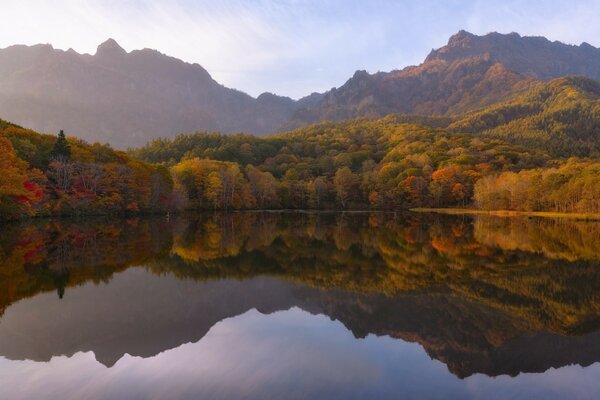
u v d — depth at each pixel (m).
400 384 14.71
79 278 30.30
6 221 68.88
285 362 16.39
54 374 14.91
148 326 20.50
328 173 189.38
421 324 21.84
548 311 24.42
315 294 27.78
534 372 16.14
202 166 139.38
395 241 56.91
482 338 19.80
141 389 13.84
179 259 39.62
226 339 18.94
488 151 184.38
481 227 81.44
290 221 95.56
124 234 59.62
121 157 105.44
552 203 118.31
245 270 35.38
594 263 40.47
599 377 15.77
